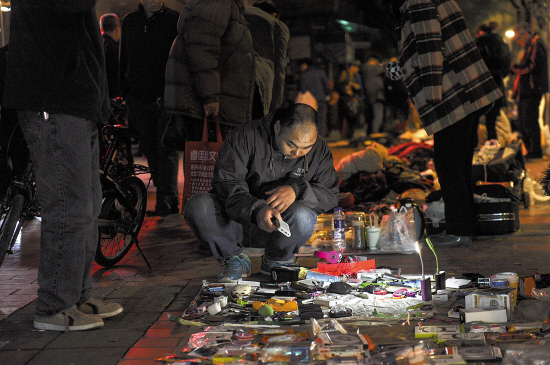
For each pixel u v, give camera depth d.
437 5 5.47
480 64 5.51
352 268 4.50
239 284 4.00
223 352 2.76
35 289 4.28
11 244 4.14
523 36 13.25
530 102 11.75
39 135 3.21
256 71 6.48
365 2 20.12
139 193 5.45
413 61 5.53
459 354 2.64
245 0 13.97
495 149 8.08
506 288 3.46
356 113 17.92
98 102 3.35
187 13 5.59
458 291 3.79
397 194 7.99
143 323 3.41
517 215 6.34
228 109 5.78
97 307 3.51
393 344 2.78
